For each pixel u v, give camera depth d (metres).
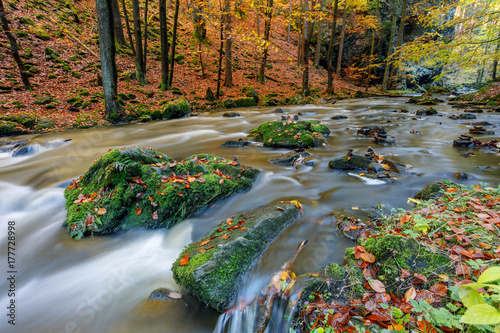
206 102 15.27
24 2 15.07
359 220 3.31
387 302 1.89
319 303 2.02
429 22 9.08
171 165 4.31
